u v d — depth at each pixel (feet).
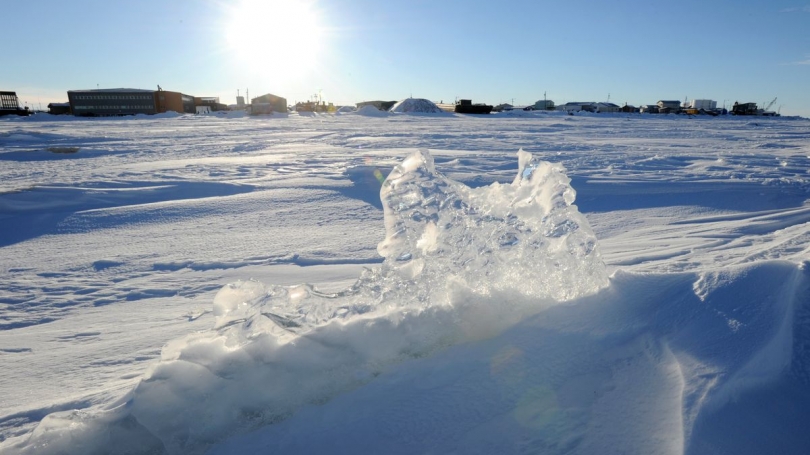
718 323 4.91
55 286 12.97
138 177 31.27
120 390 6.37
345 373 5.28
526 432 4.15
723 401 3.87
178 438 4.71
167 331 9.32
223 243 16.88
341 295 5.85
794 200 21.43
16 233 18.88
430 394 4.87
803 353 4.12
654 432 3.80
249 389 4.94
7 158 44.62
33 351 8.64
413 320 5.79
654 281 6.29
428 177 6.85
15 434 5.47
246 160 40.55
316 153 46.78
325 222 19.75
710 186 24.54
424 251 6.36
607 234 16.60
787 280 5.19
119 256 15.62
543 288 6.45
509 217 6.81
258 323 5.11
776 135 69.77
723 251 10.59
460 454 4.07
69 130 89.92
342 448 4.36
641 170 31.24
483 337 5.75
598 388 4.52
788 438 3.47
